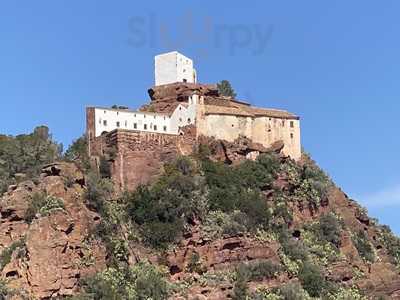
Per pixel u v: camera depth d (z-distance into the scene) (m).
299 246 156.00
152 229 151.25
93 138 172.75
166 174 163.62
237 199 160.38
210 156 172.12
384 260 175.62
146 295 136.50
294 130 184.12
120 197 158.50
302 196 171.12
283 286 143.38
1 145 177.75
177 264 147.88
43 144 180.88
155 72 192.00
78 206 145.75
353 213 180.88
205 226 153.38
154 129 178.25
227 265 148.88
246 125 179.00
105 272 139.12
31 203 146.25
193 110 175.50
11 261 137.00
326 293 148.25
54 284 134.12
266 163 172.38
